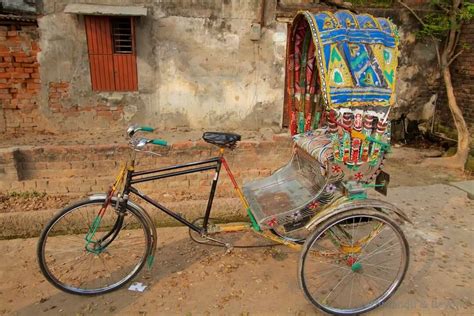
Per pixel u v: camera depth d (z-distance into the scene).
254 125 7.05
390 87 2.44
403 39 6.81
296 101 3.12
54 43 6.00
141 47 6.27
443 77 6.41
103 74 6.29
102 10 5.74
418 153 6.47
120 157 4.38
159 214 3.87
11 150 4.10
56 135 6.35
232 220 3.95
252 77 6.79
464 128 5.64
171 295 2.72
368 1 6.61
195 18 6.32
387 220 2.50
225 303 2.65
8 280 2.85
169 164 4.46
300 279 2.46
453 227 3.79
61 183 4.31
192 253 3.26
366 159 2.51
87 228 3.53
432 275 3.01
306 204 2.62
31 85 6.14
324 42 2.36
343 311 2.54
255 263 3.13
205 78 6.64
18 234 3.60
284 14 6.51
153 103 6.60
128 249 3.25
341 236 2.67
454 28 5.87
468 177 5.27
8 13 5.70
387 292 2.61
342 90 2.36
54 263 3.06
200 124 6.88
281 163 4.71
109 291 2.73
